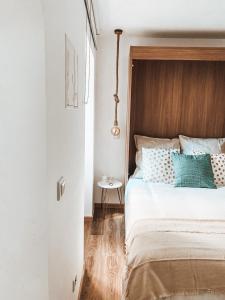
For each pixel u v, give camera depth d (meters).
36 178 0.88
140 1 2.12
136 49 2.78
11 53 0.82
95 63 3.05
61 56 1.09
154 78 3.16
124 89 3.26
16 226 0.90
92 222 3.06
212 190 2.57
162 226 1.69
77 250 1.76
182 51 2.74
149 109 3.23
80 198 1.89
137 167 3.11
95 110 3.26
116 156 3.39
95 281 2.04
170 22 2.64
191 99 3.19
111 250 2.47
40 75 0.82
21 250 0.91
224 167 2.81
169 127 3.26
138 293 1.33
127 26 2.79
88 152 3.01
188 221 1.78
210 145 3.04
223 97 3.17
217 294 1.27
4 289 0.92
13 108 0.85
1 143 0.86
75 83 1.50
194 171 2.68
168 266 1.35
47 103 0.86
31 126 0.85
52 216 0.98
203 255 1.39
